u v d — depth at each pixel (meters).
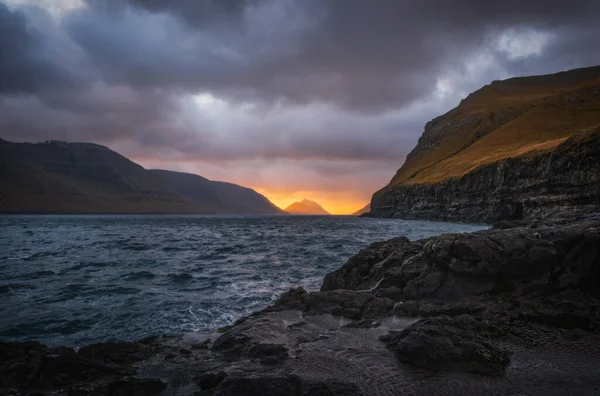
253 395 6.93
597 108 144.62
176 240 55.84
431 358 8.56
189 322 14.89
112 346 9.95
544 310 12.20
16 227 94.69
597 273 13.42
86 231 79.38
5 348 9.38
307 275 25.50
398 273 16.45
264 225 115.75
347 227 94.88
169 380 8.18
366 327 11.70
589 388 7.32
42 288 20.95
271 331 11.24
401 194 167.38
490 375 7.98
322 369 8.34
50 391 7.61
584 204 68.06
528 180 85.88
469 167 129.00
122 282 22.81
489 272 14.20
